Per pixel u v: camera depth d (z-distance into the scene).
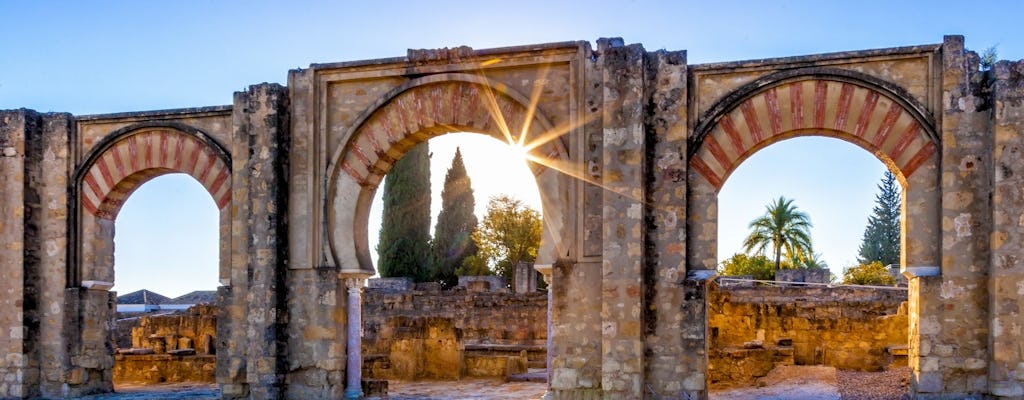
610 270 15.24
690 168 15.48
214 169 18.09
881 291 30.02
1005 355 13.81
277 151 17.16
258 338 17.02
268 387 16.91
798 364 21.47
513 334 30.41
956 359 14.18
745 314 22.19
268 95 17.25
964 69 14.33
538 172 16.16
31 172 18.86
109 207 19.20
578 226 15.73
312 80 17.38
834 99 14.99
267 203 17.09
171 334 25.67
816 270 36.00
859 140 15.06
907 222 14.59
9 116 18.88
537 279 49.78
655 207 15.41
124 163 18.81
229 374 17.44
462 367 21.61
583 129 15.80
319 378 17.05
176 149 18.45
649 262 15.39
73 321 18.70
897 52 14.66
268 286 16.98
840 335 21.39
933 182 14.50
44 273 18.95
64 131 18.95
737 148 15.38
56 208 18.95
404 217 48.84
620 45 15.74
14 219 18.72
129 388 20.59
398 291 34.66
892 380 17.62
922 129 14.57
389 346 22.19
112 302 19.56
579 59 15.92
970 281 14.18
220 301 17.66
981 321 14.13
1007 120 13.95
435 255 51.12
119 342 29.28
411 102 17.06
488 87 16.55
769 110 15.27
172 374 22.09
